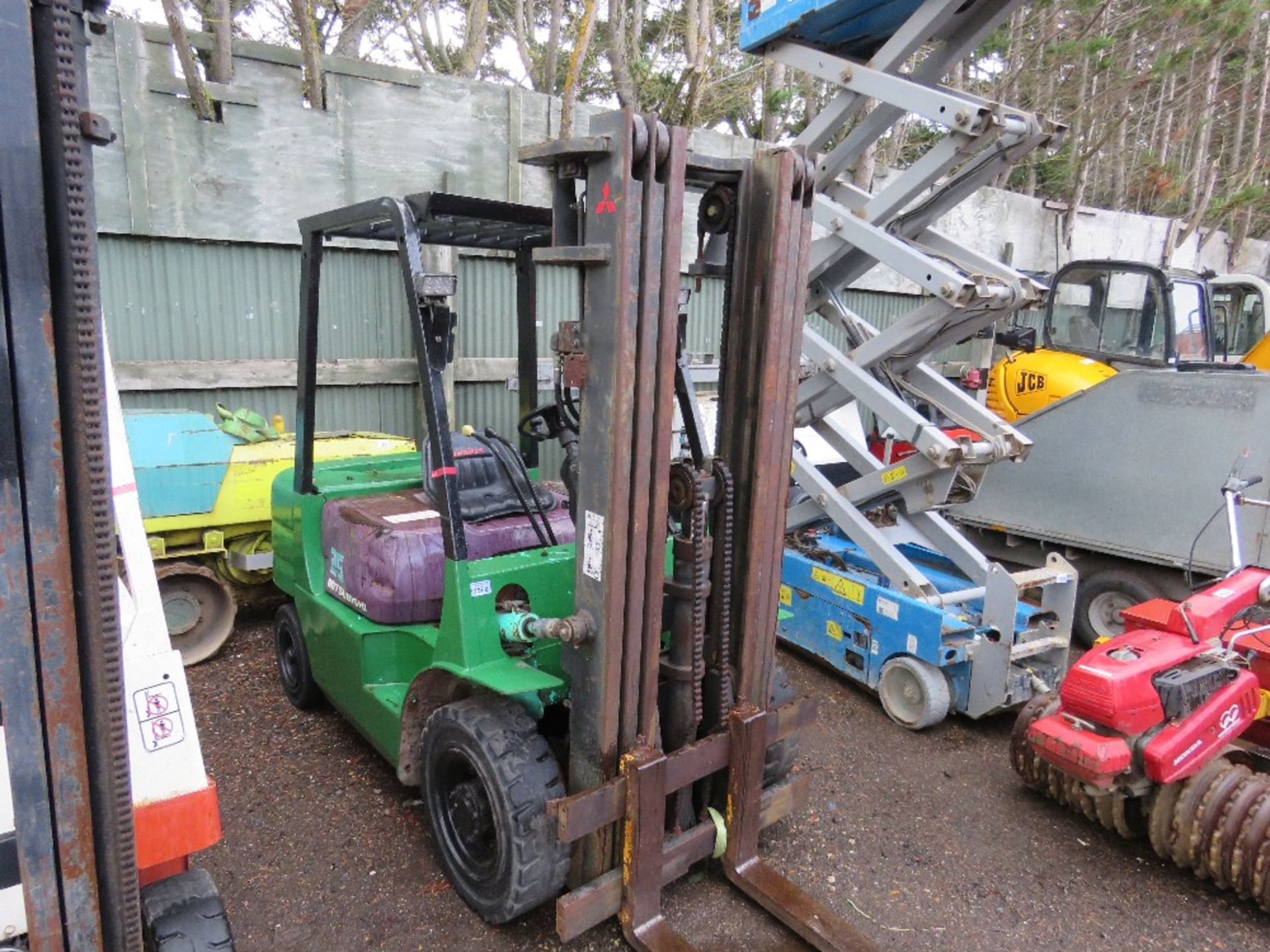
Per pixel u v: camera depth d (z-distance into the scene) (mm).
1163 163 12219
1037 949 2469
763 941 2383
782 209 2197
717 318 7180
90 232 1266
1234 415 4398
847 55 4129
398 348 5656
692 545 2322
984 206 9070
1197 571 4566
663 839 2281
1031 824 3109
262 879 2643
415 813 3000
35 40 1192
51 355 1253
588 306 2100
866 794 3277
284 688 3900
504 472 3104
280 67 4980
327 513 3264
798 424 4398
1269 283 7520
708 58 7363
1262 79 12055
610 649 2168
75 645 1343
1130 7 9758
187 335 4945
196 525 4094
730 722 2428
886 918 2572
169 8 4371
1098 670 2594
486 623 2426
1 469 1243
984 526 5652
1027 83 9430
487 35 9906
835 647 4180
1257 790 2580
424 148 5535
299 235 5176
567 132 5375
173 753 1711
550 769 2303
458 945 2375
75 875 1399
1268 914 2643
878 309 8562
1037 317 8789
